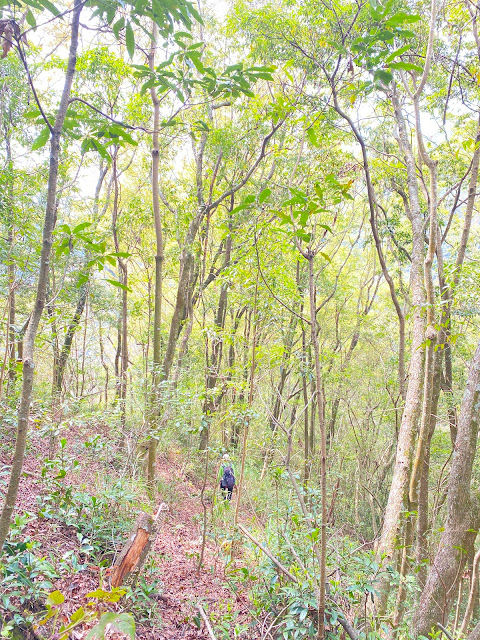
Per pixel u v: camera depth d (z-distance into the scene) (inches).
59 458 200.4
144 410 283.4
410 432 251.6
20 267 176.7
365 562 147.3
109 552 176.2
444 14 288.2
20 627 114.7
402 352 327.0
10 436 240.1
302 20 323.3
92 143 73.5
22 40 61.8
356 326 592.1
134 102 348.2
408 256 480.7
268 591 159.9
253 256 216.1
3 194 219.6
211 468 423.5
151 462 273.0
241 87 76.5
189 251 372.5
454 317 308.7
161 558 212.4
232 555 214.2
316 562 151.6
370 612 163.3
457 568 173.9
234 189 397.1
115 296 510.9
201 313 546.3
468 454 173.2
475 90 324.2
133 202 449.4
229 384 262.4
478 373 174.7
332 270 606.9
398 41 277.7
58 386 340.2
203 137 425.7
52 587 134.6
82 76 364.2
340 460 483.8
